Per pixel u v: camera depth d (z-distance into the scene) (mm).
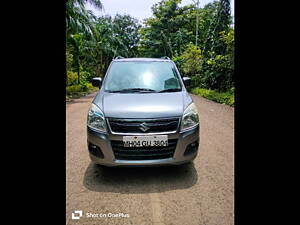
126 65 3936
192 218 2316
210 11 27000
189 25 27500
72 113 8219
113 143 2877
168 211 2432
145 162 2844
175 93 3436
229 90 12039
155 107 2963
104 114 2930
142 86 3598
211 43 15609
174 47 26453
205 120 6516
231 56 11828
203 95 13094
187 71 17328
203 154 3953
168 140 2867
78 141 4820
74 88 17469
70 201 2602
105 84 3688
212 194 2719
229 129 5539
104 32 27109
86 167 3486
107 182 3029
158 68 3896
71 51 17828
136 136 2818
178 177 3143
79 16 14633
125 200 2627
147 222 2262
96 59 26734
